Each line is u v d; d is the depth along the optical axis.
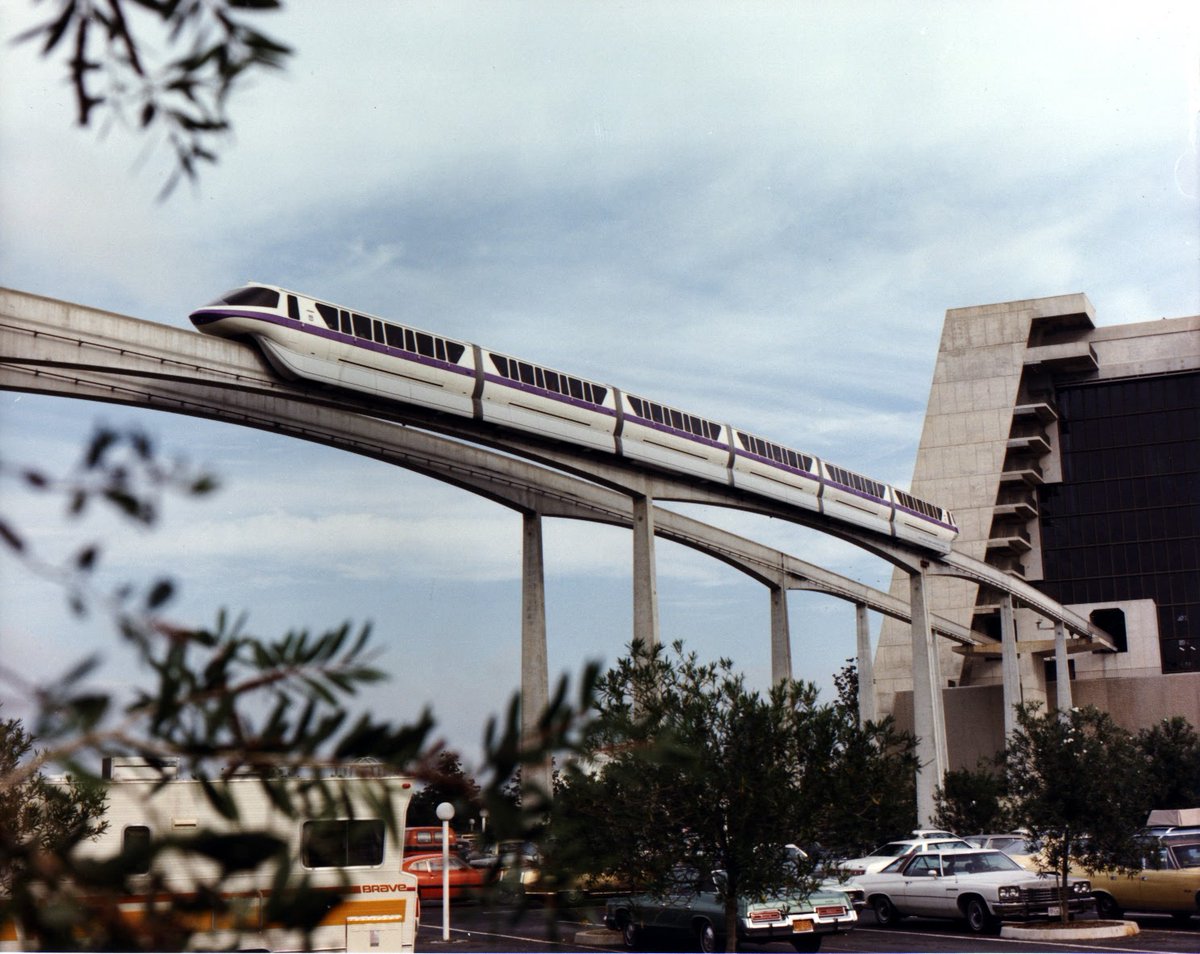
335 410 43.34
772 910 23.45
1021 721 29.61
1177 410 117.19
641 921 21.47
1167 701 101.25
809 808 19.80
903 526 70.44
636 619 52.78
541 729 2.12
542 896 2.25
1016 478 115.19
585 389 49.16
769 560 70.62
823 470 63.78
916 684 74.56
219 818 1.93
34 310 33.81
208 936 1.89
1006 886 27.58
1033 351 117.00
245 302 37.53
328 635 2.00
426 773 2.04
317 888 1.96
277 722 1.95
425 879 33.53
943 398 118.94
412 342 41.75
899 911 29.56
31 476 1.92
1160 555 115.00
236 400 41.59
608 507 57.75
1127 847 27.72
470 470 51.22
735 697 19.45
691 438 54.25
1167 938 26.56
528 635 53.91
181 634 1.93
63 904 1.83
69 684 1.85
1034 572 116.31
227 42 2.28
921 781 73.19
